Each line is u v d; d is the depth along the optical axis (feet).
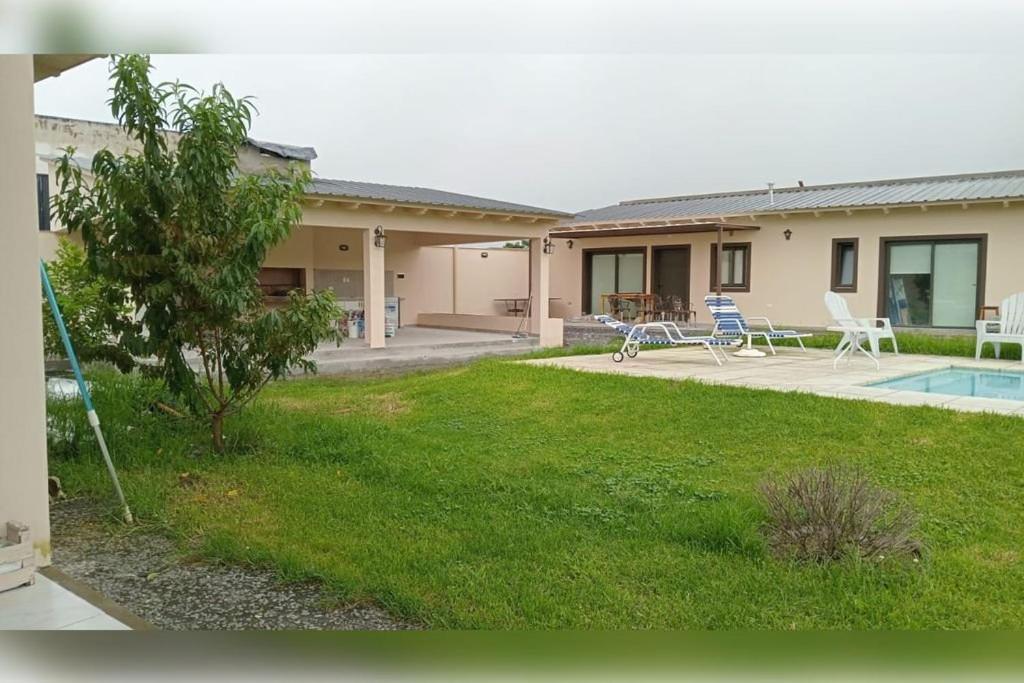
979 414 19.43
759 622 9.28
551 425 20.95
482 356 45.65
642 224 57.11
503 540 12.23
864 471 15.06
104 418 19.13
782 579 10.44
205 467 17.12
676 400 22.80
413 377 32.42
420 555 11.54
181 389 18.34
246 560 11.48
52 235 41.45
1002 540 11.90
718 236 53.78
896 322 50.08
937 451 16.69
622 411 22.04
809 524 11.62
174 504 14.46
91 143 51.13
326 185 47.91
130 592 10.48
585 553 11.62
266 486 15.62
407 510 13.93
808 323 53.62
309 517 13.56
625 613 9.55
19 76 11.25
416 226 45.14
